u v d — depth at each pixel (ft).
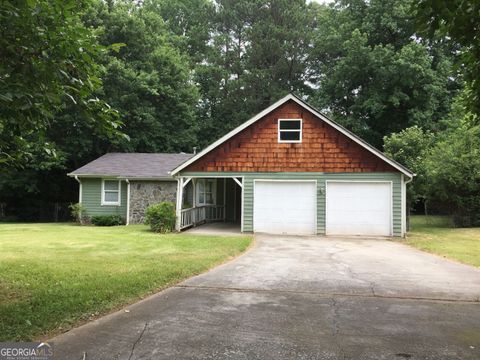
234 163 57.16
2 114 15.47
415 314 19.20
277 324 17.48
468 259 34.76
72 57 15.69
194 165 57.57
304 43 134.92
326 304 20.62
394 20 97.96
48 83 14.71
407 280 26.30
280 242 46.44
